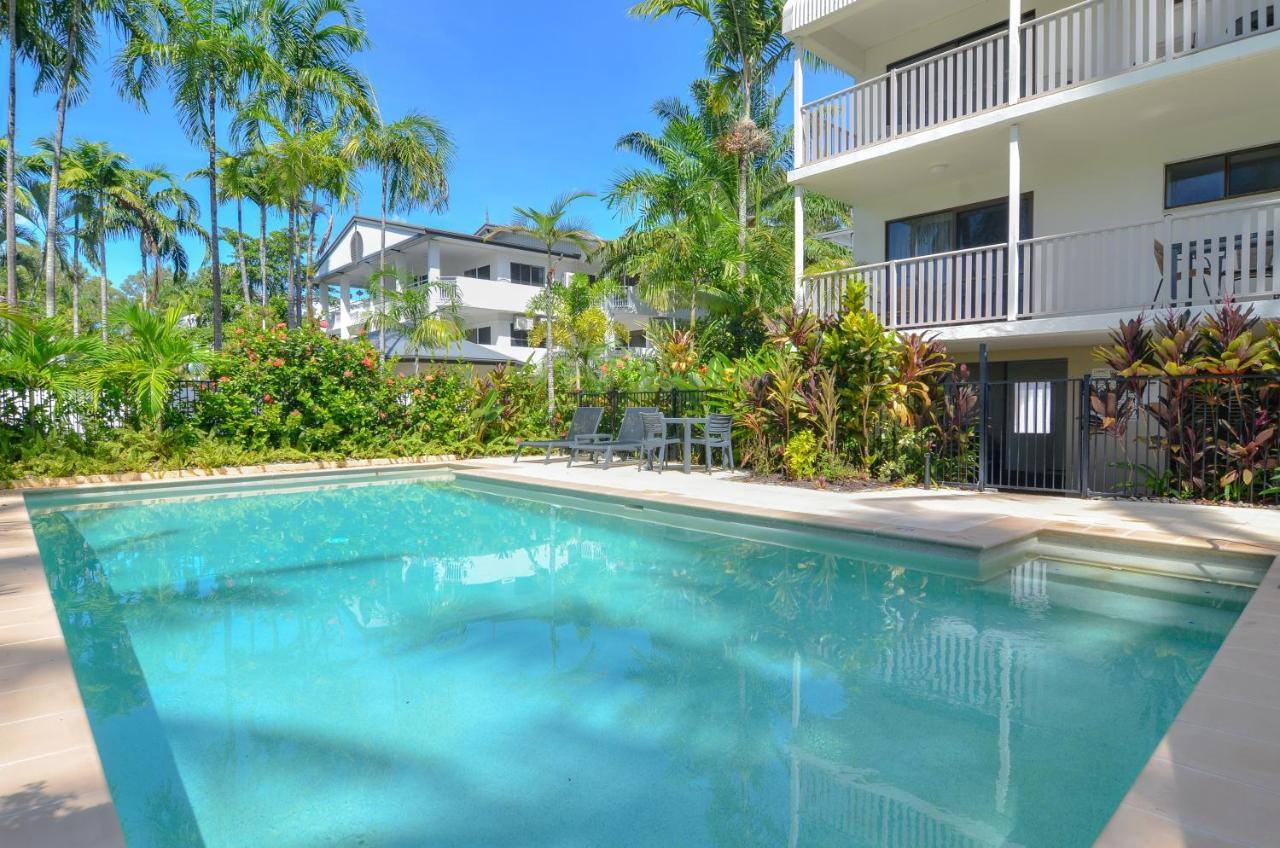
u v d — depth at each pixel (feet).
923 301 37.99
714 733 9.23
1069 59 35.09
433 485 38.01
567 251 101.24
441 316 71.72
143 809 7.49
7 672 9.73
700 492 29.07
